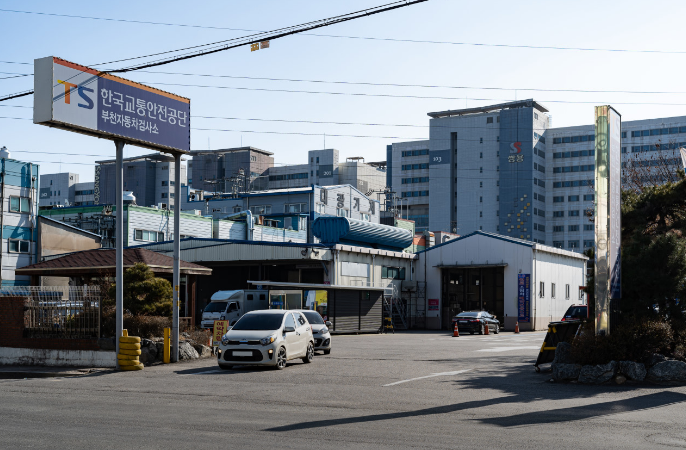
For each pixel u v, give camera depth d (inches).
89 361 781.9
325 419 402.0
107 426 374.3
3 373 743.7
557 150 5669.3
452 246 2112.5
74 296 811.4
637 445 331.0
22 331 823.7
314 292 1504.7
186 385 584.7
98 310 797.9
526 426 382.6
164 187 5994.1
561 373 595.2
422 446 322.7
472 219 5605.3
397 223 3513.8
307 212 2992.1
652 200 775.1
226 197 3223.4
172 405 460.8
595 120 633.0
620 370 578.9
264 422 390.0
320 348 914.1
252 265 1852.9
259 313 769.6
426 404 468.4
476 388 556.7
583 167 5561.0
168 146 816.3
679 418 412.5
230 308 1419.8
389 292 2003.0
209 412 428.5
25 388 568.7
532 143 5438.0
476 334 1683.1
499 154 5531.5
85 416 410.3
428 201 6112.2
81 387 574.6
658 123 5300.2
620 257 653.9
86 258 1117.1
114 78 746.2
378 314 1702.8
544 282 2084.2
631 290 666.8
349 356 888.9
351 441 333.4
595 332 614.5
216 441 331.6
